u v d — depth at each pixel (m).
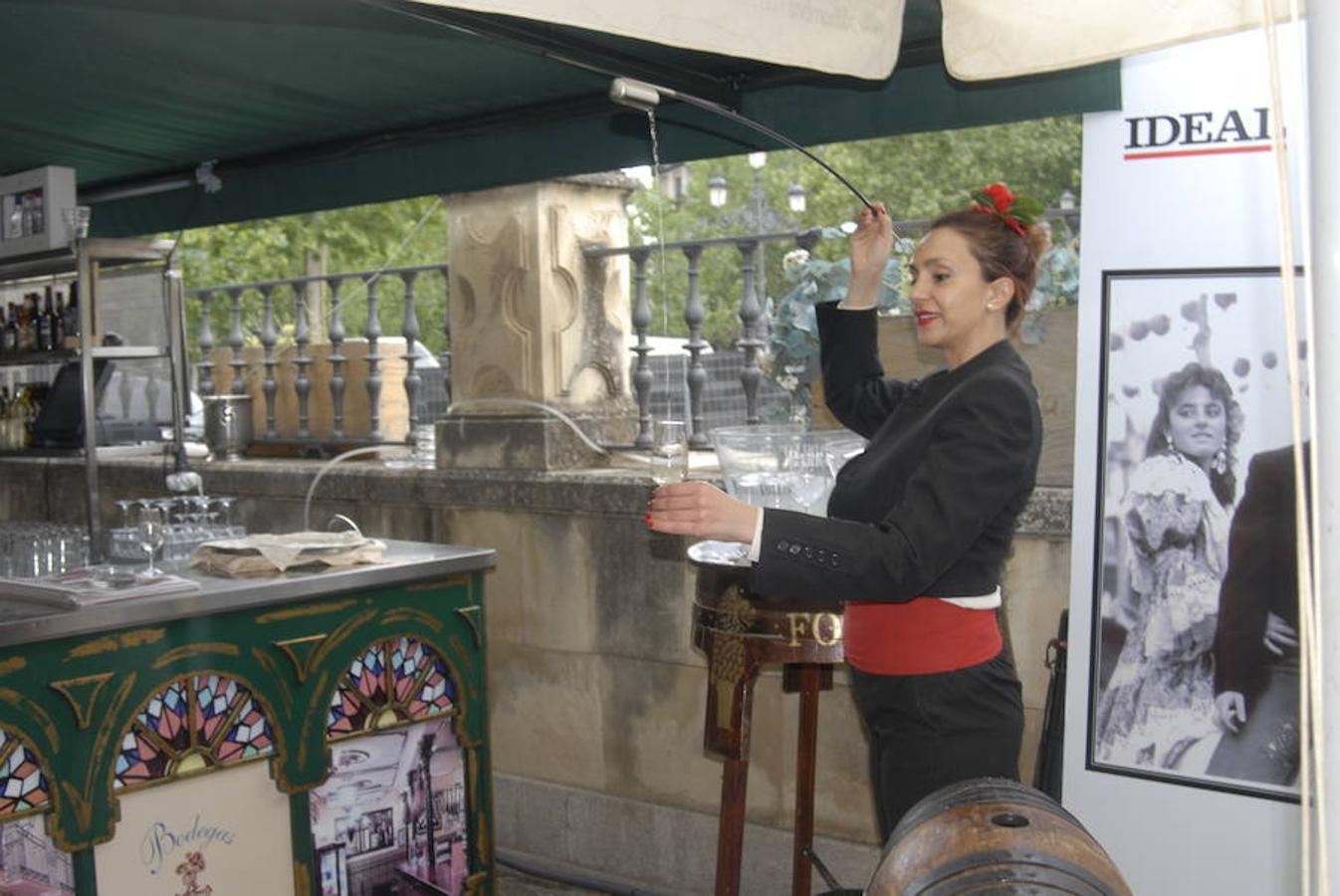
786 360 3.85
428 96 3.87
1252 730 2.75
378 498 4.98
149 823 3.09
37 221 5.11
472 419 4.69
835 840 3.91
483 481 4.63
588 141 3.88
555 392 4.59
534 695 4.61
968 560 2.45
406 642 3.56
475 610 3.70
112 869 3.03
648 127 3.76
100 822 2.98
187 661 3.12
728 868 2.98
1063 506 3.40
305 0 2.96
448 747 3.69
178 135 4.46
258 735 3.26
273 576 3.33
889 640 2.47
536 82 3.70
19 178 5.12
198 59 3.49
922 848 1.71
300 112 4.09
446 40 3.26
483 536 4.70
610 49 3.27
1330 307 1.38
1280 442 2.73
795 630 2.86
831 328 3.04
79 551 3.55
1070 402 3.41
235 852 3.24
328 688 3.38
